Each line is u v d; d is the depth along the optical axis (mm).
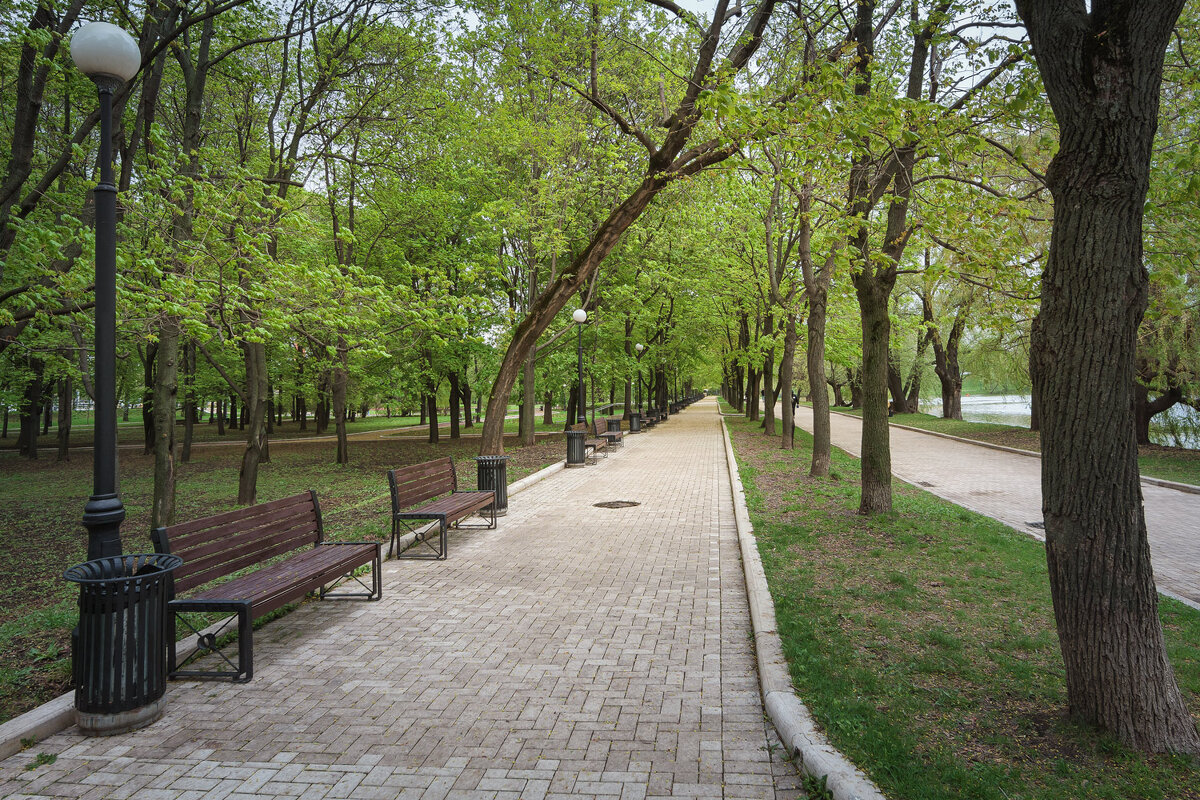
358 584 6602
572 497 12102
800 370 45406
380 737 3633
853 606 5477
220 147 15789
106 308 4176
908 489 12453
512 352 13555
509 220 18000
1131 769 3041
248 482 14188
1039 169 7863
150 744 3602
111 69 4191
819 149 6055
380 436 36281
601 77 13680
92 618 3736
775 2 8508
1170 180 5801
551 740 3570
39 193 8375
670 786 3115
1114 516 3305
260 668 4609
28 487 18594
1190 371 18656
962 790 2885
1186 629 4988
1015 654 4484
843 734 3354
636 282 25078
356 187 17453
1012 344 24234
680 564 7332
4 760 3449
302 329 9977
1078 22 3279
